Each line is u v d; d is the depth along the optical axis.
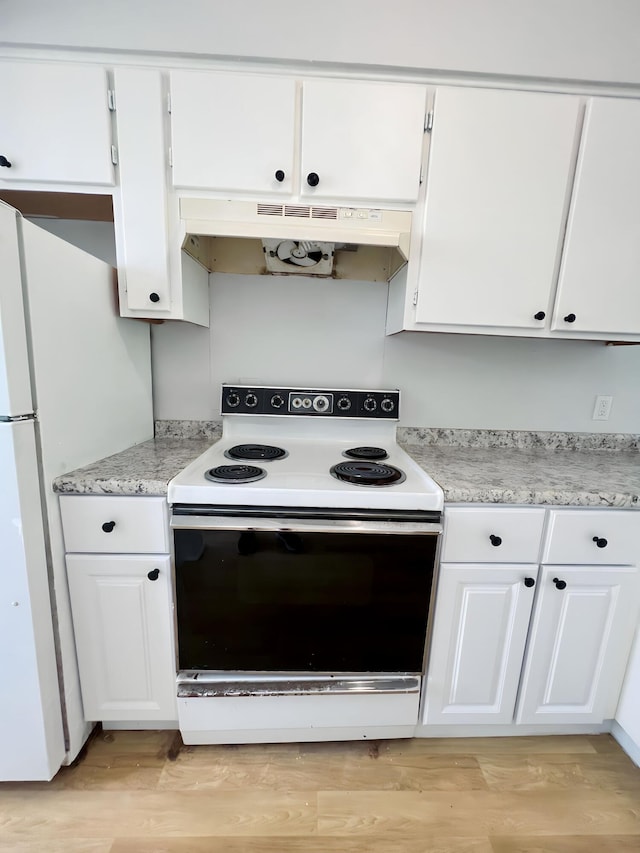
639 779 1.13
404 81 1.10
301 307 1.49
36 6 1.02
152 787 1.06
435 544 1.02
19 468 0.86
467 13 1.07
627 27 1.09
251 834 0.96
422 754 1.18
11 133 1.05
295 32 1.06
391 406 1.48
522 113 1.10
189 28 1.05
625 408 1.59
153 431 1.54
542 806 1.05
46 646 0.97
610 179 1.14
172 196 1.11
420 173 1.12
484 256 1.16
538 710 1.17
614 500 1.03
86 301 1.07
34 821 0.98
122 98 1.05
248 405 1.46
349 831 0.97
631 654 1.14
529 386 1.57
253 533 0.99
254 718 1.12
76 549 1.02
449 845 0.95
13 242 0.81
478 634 1.10
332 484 1.05
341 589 1.04
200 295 1.37
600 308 1.20
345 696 1.11
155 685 1.11
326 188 1.11
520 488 1.04
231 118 1.07
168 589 1.05
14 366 0.83
